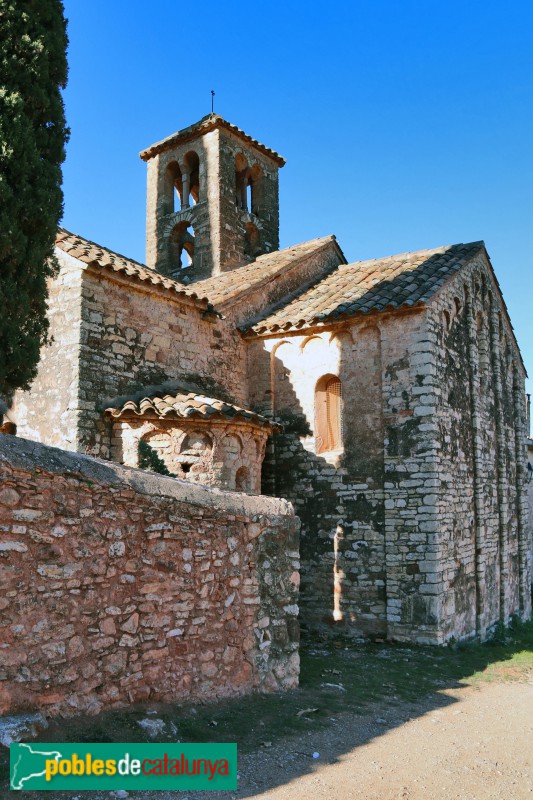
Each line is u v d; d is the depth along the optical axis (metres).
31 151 9.28
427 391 13.50
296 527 9.48
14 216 9.05
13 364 9.04
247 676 8.38
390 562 13.42
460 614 14.01
